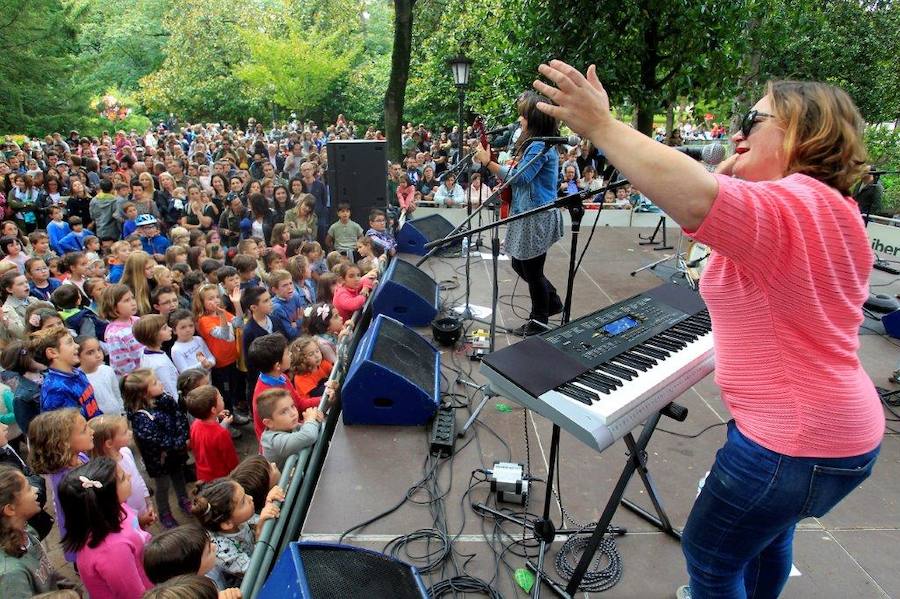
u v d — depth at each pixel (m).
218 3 26.17
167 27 27.12
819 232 1.03
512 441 3.22
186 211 8.49
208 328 4.73
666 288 2.37
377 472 2.95
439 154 14.98
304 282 5.54
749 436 1.23
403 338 3.84
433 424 3.26
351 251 7.14
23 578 2.39
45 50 17.33
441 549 2.47
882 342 4.58
